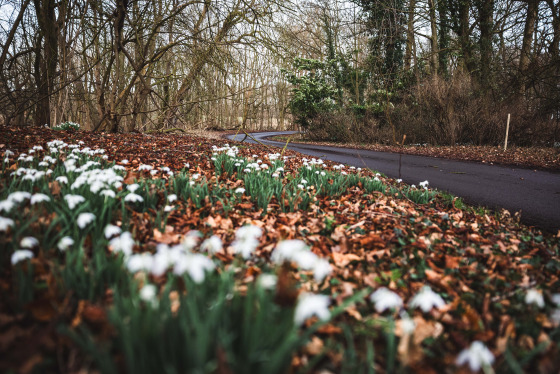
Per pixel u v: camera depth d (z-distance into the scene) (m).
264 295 1.42
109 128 13.43
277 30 12.04
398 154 15.60
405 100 21.33
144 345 1.30
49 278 1.88
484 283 2.53
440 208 5.33
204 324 1.32
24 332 1.58
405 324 1.45
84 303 1.72
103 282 1.97
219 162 6.65
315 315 1.79
